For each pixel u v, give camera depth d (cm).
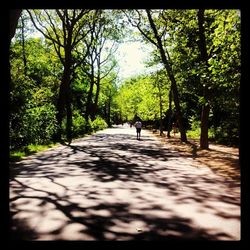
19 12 1084
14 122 2056
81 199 880
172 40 2778
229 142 2694
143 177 1233
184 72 2366
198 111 4078
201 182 1138
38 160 1725
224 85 1341
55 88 4509
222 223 678
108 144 2877
